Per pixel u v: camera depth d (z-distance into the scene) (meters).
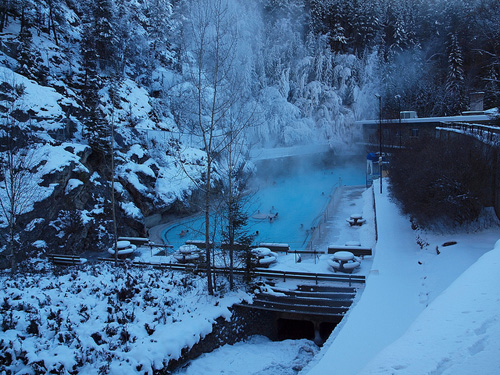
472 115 40.62
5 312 10.08
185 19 48.56
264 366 10.26
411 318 9.02
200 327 10.77
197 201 31.53
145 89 42.72
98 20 39.03
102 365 8.48
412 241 16.88
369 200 30.42
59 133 24.78
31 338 9.04
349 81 61.81
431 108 57.62
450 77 55.47
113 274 14.67
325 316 11.73
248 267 13.83
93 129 26.00
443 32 64.38
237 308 12.44
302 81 59.12
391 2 69.31
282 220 27.92
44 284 12.95
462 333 4.11
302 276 14.18
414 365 3.57
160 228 27.33
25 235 17.73
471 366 3.28
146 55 47.31
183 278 14.35
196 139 37.53
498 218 16.06
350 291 12.91
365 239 20.30
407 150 23.50
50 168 20.31
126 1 51.66
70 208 20.92
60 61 36.12
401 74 60.75
